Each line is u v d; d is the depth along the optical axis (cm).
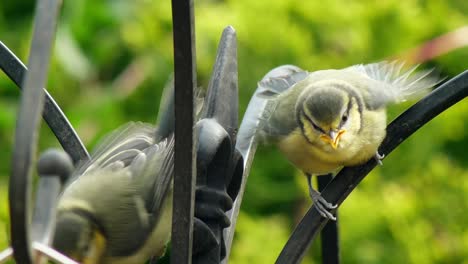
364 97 193
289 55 209
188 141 183
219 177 186
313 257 208
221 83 186
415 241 206
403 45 209
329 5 209
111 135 191
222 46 187
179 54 182
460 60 210
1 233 205
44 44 178
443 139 209
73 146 189
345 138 191
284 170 210
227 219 186
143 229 189
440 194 207
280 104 194
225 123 186
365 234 207
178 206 183
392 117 204
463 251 206
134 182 189
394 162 208
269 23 209
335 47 209
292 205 210
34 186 196
